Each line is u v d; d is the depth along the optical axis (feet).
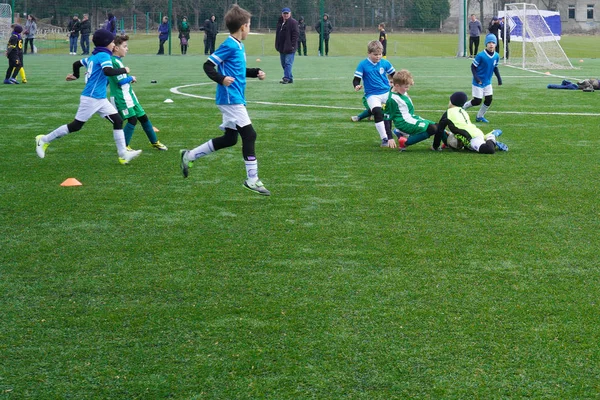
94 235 18.02
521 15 94.53
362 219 19.39
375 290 14.21
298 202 21.30
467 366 11.15
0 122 39.70
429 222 19.03
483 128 36.70
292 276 15.03
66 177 25.05
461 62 102.01
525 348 11.71
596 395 10.32
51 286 14.57
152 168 26.66
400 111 29.94
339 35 183.52
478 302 13.58
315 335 12.25
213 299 13.83
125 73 27.22
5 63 96.78
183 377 10.90
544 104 47.93
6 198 21.90
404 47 144.56
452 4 250.78
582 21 248.73
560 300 13.66
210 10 186.60
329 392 10.44
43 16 157.99
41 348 11.86
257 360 11.39
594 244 17.07
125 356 11.57
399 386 10.59
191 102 50.24
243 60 21.66
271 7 178.70
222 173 25.63
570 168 26.11
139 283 14.70
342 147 31.22
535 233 17.98
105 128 37.06
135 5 193.88
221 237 17.81
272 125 38.24
